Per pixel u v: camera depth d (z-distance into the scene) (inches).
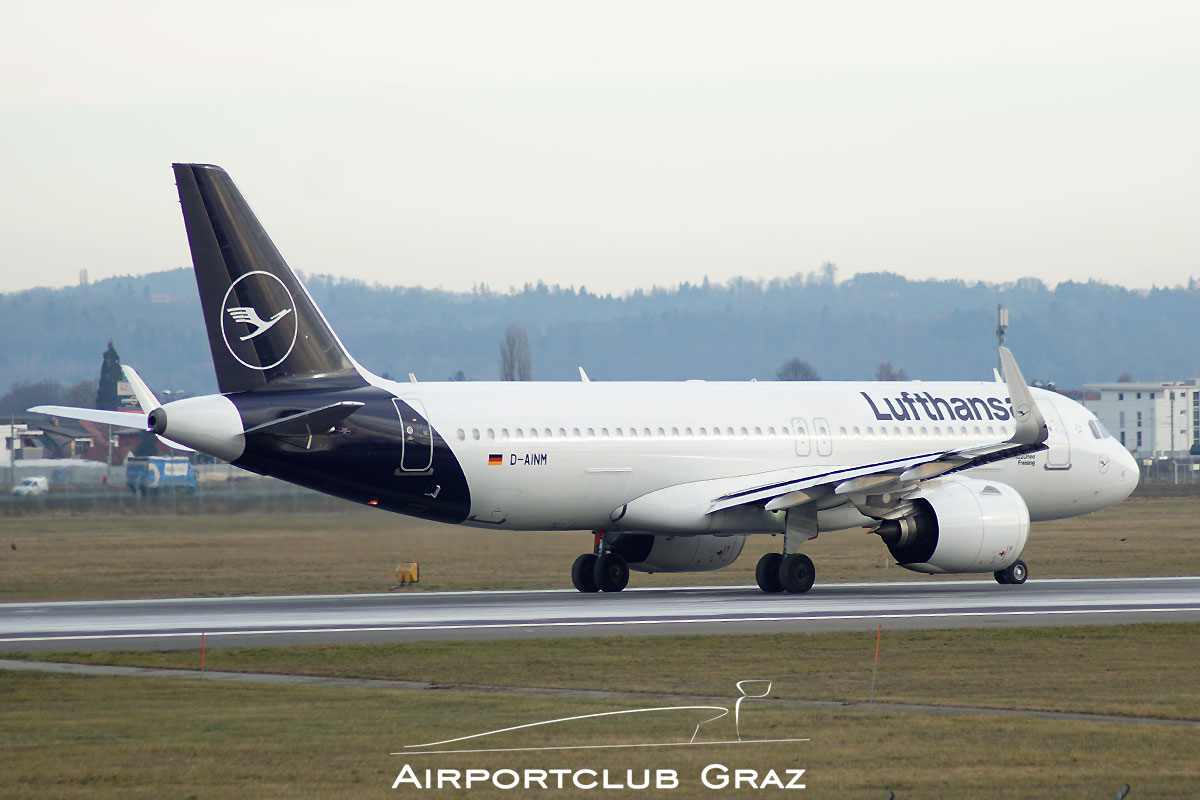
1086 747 2290.8
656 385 5344.5
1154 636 3722.9
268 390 4557.1
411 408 4726.9
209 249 4483.3
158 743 2324.1
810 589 5167.3
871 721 2509.8
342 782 2087.8
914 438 5629.9
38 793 2014.0
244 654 3371.1
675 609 4404.5
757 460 5285.4
